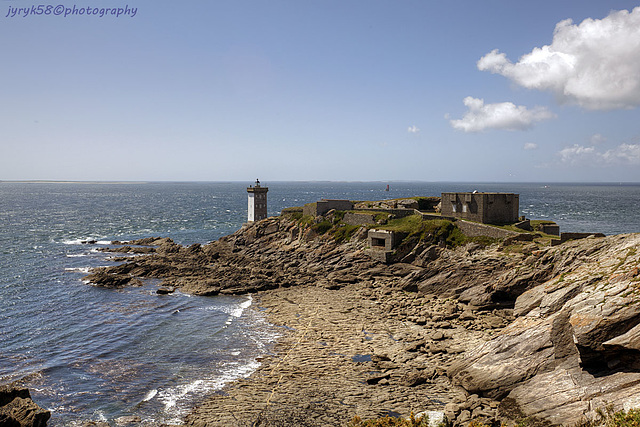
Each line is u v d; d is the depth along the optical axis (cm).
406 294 7269
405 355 4756
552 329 3769
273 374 4403
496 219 8531
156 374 4434
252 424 3456
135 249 11388
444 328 5609
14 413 3198
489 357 4025
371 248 8944
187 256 10288
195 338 5422
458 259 7681
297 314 6344
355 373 4388
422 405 3697
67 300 6950
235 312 6462
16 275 8512
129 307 6669
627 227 16875
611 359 3250
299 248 10112
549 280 5847
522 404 3428
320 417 3544
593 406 3034
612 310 3341
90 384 4209
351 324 5859
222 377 4362
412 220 9369
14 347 5072
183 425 3484
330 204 10844
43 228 16175
